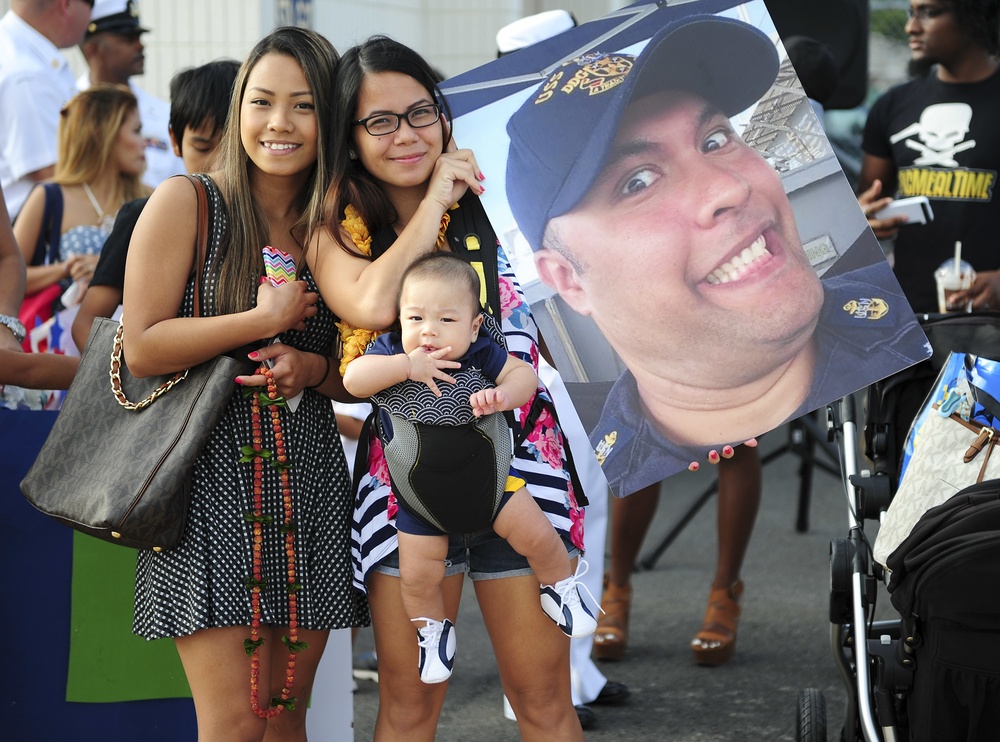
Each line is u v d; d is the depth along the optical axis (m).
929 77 5.01
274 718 2.88
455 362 2.62
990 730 2.75
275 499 2.70
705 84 2.90
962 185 4.86
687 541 6.77
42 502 2.73
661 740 3.96
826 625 5.18
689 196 2.90
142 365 2.66
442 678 2.66
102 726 3.30
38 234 4.56
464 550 2.79
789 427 6.59
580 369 2.92
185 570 2.64
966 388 2.98
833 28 5.97
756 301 2.89
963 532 2.67
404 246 2.71
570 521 2.80
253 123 2.71
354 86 2.74
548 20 4.60
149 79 7.11
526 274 2.91
